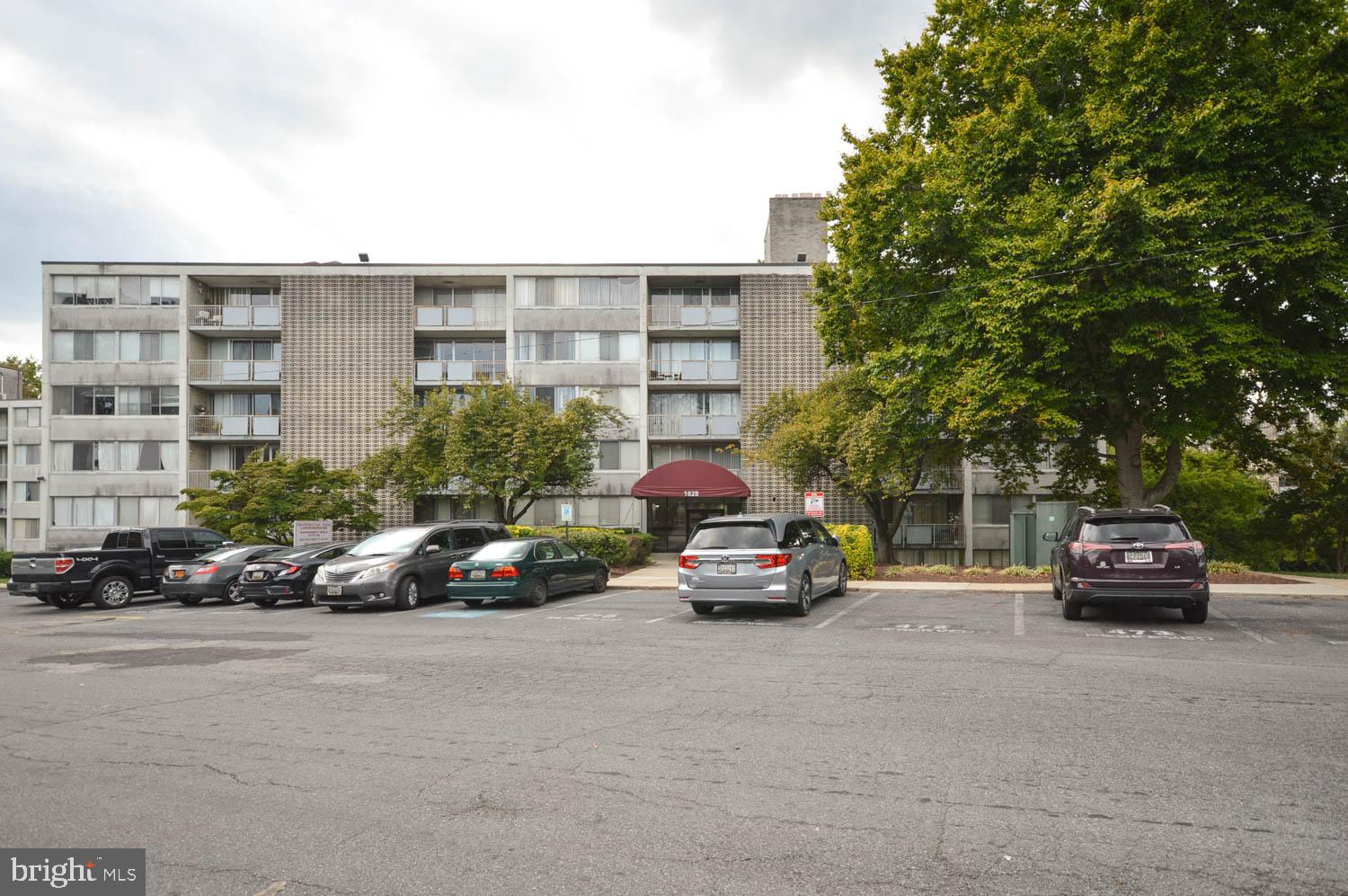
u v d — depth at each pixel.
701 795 4.76
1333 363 17.59
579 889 3.58
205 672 9.12
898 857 3.86
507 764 5.43
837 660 9.25
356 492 33.78
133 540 20.48
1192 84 17.31
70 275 38.19
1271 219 16.78
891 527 30.81
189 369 37.91
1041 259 16.92
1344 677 7.95
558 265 37.91
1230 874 3.64
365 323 37.72
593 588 18.33
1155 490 21.12
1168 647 9.79
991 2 20.59
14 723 6.76
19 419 41.19
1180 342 16.42
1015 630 11.44
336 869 3.82
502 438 29.03
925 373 20.22
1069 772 5.07
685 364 38.00
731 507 37.81
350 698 7.57
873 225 20.75
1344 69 17.20
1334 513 33.25
